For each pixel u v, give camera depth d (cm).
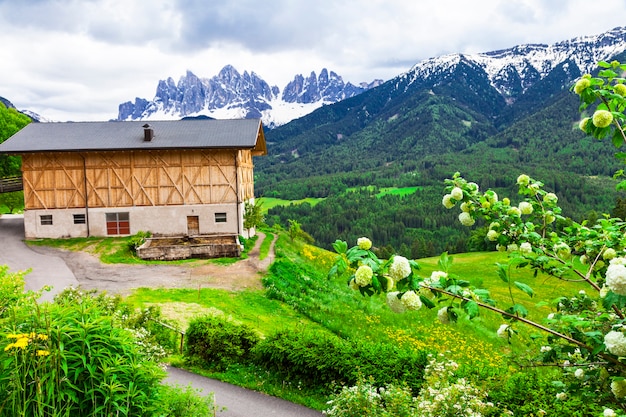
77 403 622
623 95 506
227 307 2370
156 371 714
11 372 595
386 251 11712
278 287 2773
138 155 3797
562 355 634
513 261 632
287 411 1364
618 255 618
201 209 3841
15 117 7606
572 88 527
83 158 3769
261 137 4509
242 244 3675
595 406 897
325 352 1488
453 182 700
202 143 3772
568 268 650
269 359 1600
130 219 3812
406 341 2150
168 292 2559
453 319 513
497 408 995
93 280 2745
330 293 2927
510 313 532
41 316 654
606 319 531
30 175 3759
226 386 1527
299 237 4941
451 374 1106
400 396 1057
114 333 696
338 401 1107
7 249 3462
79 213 3791
